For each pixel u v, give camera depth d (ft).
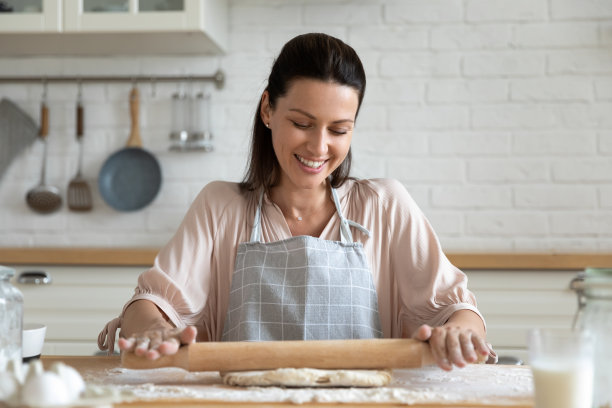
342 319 4.29
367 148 9.11
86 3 8.13
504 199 8.98
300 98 4.11
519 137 8.98
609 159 8.87
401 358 3.36
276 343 3.38
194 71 9.30
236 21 9.25
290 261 4.36
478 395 3.13
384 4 9.10
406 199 4.78
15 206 9.38
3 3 8.18
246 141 9.22
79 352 7.82
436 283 4.40
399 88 9.09
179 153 9.29
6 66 9.42
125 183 9.24
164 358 3.34
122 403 2.94
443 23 9.05
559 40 8.94
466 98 9.03
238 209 4.76
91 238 9.30
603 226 8.86
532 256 7.41
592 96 8.89
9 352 3.28
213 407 2.89
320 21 9.16
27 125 9.36
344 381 3.22
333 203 4.79
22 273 7.86
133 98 9.18
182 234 4.69
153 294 4.31
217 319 4.67
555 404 2.60
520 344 7.48
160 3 8.05
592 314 2.87
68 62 9.38
